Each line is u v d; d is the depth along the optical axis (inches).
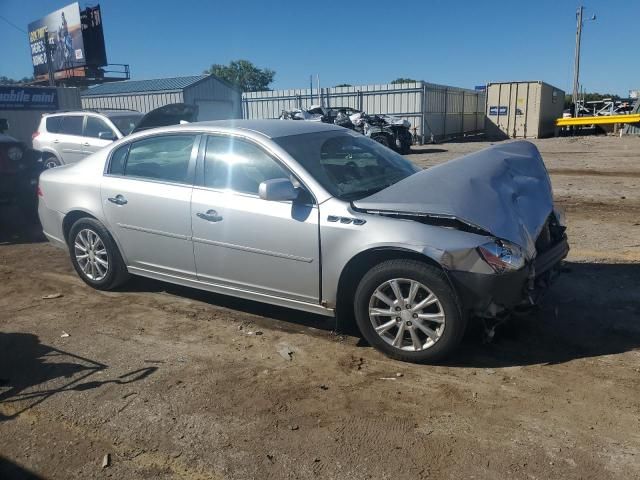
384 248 150.0
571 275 221.8
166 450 120.7
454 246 142.6
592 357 155.9
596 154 729.6
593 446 117.7
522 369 150.7
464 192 151.9
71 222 224.7
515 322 179.3
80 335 179.6
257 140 175.3
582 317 182.1
